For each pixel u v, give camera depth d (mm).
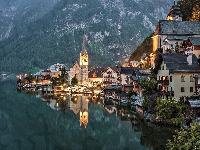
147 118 81500
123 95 128750
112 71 193375
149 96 90188
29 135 77812
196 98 78562
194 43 105688
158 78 94188
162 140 64375
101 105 122875
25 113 108188
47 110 113938
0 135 77750
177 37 143375
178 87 83188
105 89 150875
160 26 150125
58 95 166000
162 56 88938
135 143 66312
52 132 80938
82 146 67688
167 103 73375
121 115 99438
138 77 124875
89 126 86875
